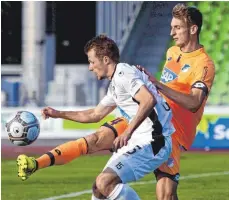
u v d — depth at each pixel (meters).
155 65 55.22
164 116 14.68
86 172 31.20
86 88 51.66
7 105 48.00
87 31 64.31
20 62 62.16
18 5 61.41
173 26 16.52
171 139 15.13
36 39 48.66
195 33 16.48
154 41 55.28
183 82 16.45
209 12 57.53
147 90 13.89
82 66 61.72
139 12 54.44
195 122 16.52
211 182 27.56
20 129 15.35
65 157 14.82
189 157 37.62
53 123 44.81
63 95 49.12
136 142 14.48
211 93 52.12
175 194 15.96
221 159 36.53
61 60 64.06
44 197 24.06
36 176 29.75
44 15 49.25
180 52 16.75
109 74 14.46
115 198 13.94
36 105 47.56
